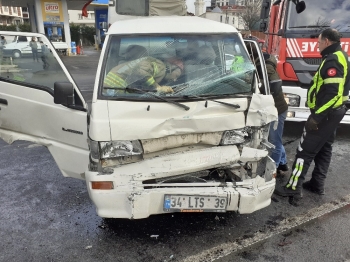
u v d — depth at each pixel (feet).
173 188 9.32
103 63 10.12
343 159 16.98
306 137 12.15
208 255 9.75
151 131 9.11
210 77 10.43
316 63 17.98
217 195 9.25
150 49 10.68
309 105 12.14
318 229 11.11
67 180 14.48
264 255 9.82
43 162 16.35
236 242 10.35
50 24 71.41
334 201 12.87
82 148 10.57
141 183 9.16
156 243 10.29
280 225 11.27
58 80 10.50
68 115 10.48
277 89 11.25
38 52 10.68
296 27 18.22
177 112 9.43
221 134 10.00
